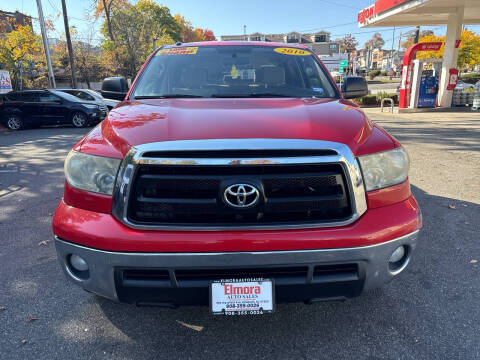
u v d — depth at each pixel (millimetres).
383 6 15438
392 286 2695
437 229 3688
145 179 1760
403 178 2029
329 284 1812
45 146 9359
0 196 5016
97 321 2324
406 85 15500
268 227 1746
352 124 2031
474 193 4781
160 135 1824
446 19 17281
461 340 2113
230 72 3076
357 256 1781
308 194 1775
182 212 1758
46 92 13688
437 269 2922
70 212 1925
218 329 2242
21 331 2229
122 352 2055
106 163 1865
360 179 1830
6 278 2855
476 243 3367
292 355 2018
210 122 1943
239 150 1713
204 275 1781
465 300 2504
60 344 2117
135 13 31344
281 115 2078
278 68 3125
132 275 1807
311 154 1759
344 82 3367
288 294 1817
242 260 1726
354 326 2254
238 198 1712
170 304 1864
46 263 3102
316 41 79062
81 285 1924
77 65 28656
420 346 2072
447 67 15625
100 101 14859
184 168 1736
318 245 1741
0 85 15781
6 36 20422
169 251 1718
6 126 13922
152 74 3088
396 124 11617
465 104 16188
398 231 1867
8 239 3590
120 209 1788
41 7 19938
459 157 6848
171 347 2090
